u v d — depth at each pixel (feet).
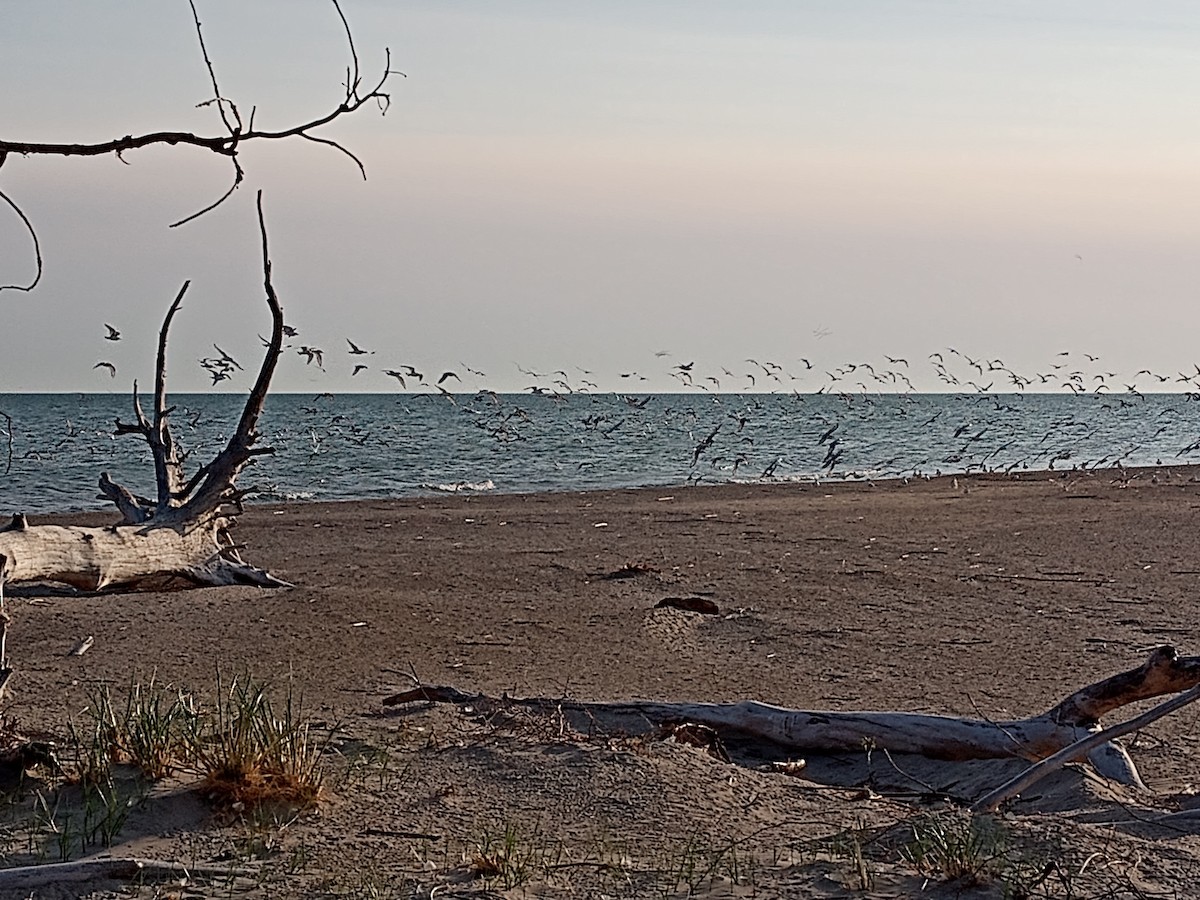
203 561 53.16
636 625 48.16
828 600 55.06
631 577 61.05
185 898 18.24
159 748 23.26
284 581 58.70
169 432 55.93
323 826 21.34
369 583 58.59
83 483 132.16
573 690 37.29
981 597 56.29
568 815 22.52
